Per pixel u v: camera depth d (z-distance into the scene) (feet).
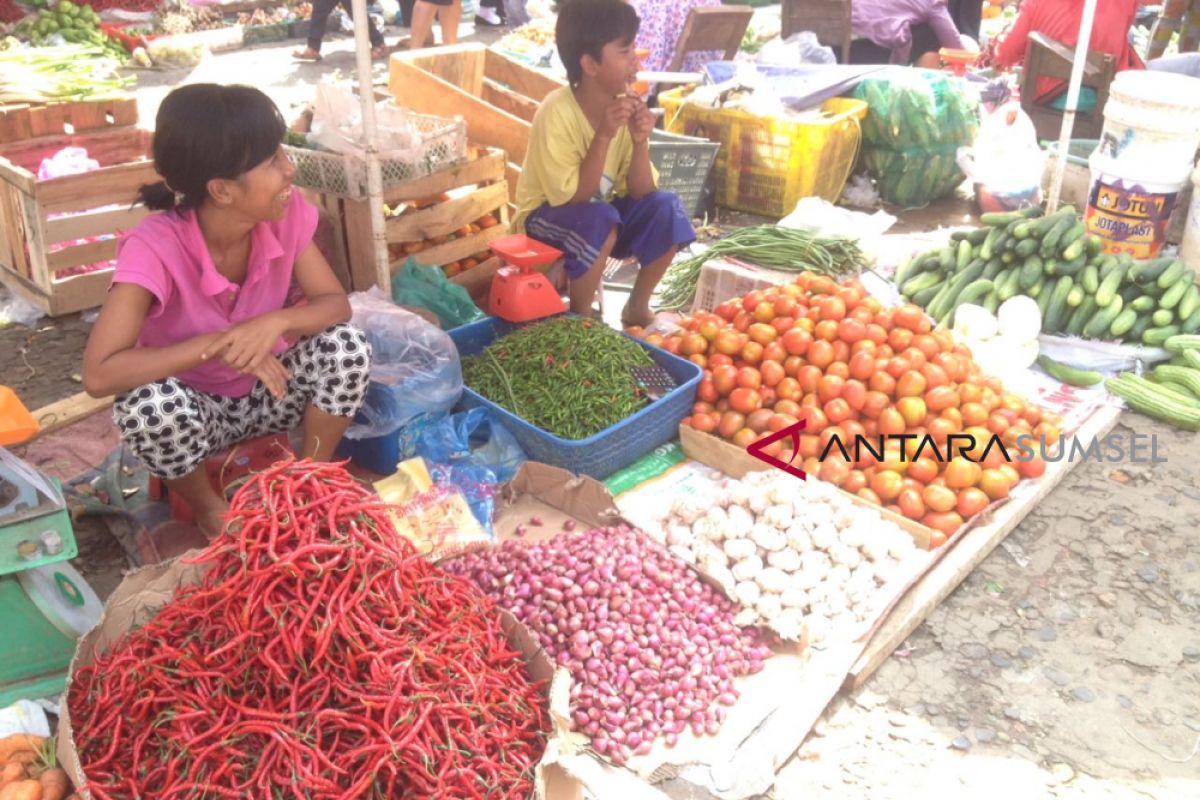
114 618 7.84
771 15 36.14
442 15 29.17
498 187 16.29
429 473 10.37
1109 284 14.65
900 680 9.43
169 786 6.45
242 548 6.64
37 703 8.21
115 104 17.94
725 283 15.80
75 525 10.76
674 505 10.67
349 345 9.91
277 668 6.56
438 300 13.98
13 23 30.42
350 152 14.07
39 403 13.28
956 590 10.61
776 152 20.31
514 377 12.16
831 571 9.82
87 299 15.67
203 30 34.65
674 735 8.35
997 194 20.72
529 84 19.34
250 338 9.02
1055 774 8.45
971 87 21.80
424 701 6.56
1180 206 18.11
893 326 12.33
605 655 8.73
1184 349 14.05
